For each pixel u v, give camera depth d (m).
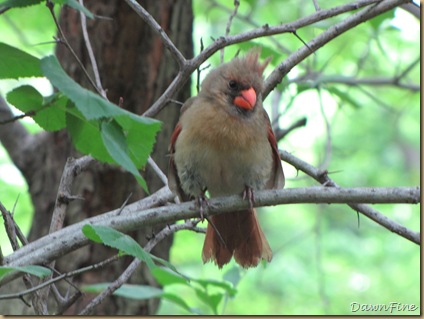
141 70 11.03
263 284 18.55
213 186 8.76
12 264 6.73
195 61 7.62
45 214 11.33
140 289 8.96
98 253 10.86
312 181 17.34
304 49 8.70
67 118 6.03
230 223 8.59
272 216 20.14
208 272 17.41
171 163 8.77
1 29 16.16
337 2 15.78
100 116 5.23
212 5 13.84
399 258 19.16
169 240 11.49
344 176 20.64
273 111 12.36
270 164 8.73
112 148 5.46
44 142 11.46
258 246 8.66
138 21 10.99
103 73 10.97
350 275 18.75
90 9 11.02
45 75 5.33
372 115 21.00
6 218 7.24
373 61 16.23
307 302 18.17
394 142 21.28
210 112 8.43
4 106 11.51
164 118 11.13
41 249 6.85
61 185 7.59
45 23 15.54
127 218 7.14
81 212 10.83
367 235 19.61
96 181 10.85
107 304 10.87
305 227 19.86
